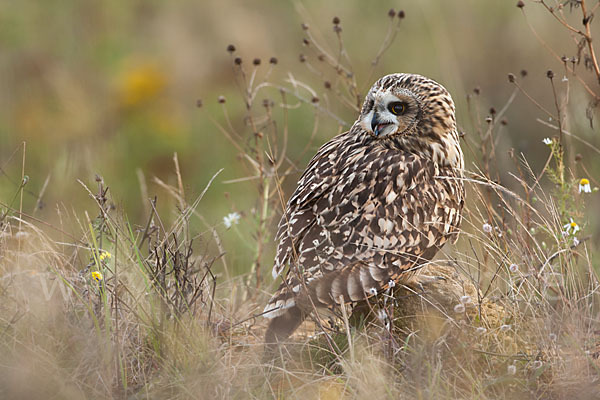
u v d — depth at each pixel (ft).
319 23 76.84
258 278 40.11
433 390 28.66
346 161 35.37
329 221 33.17
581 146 49.42
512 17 72.54
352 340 31.37
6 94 68.23
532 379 29.91
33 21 73.92
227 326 34.53
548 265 34.60
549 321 31.24
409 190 34.04
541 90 64.75
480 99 63.72
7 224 35.27
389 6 76.84
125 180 58.18
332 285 31.50
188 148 63.26
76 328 30.76
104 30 76.07
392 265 32.50
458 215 35.76
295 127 61.26
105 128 65.41
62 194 47.62
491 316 32.94
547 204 39.78
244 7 81.35
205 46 76.59
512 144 60.13
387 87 36.35
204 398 28.58
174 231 35.17
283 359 31.07
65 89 67.87
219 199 56.65
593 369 30.66
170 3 80.38
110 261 34.58
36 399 27.86
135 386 29.89
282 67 73.51
